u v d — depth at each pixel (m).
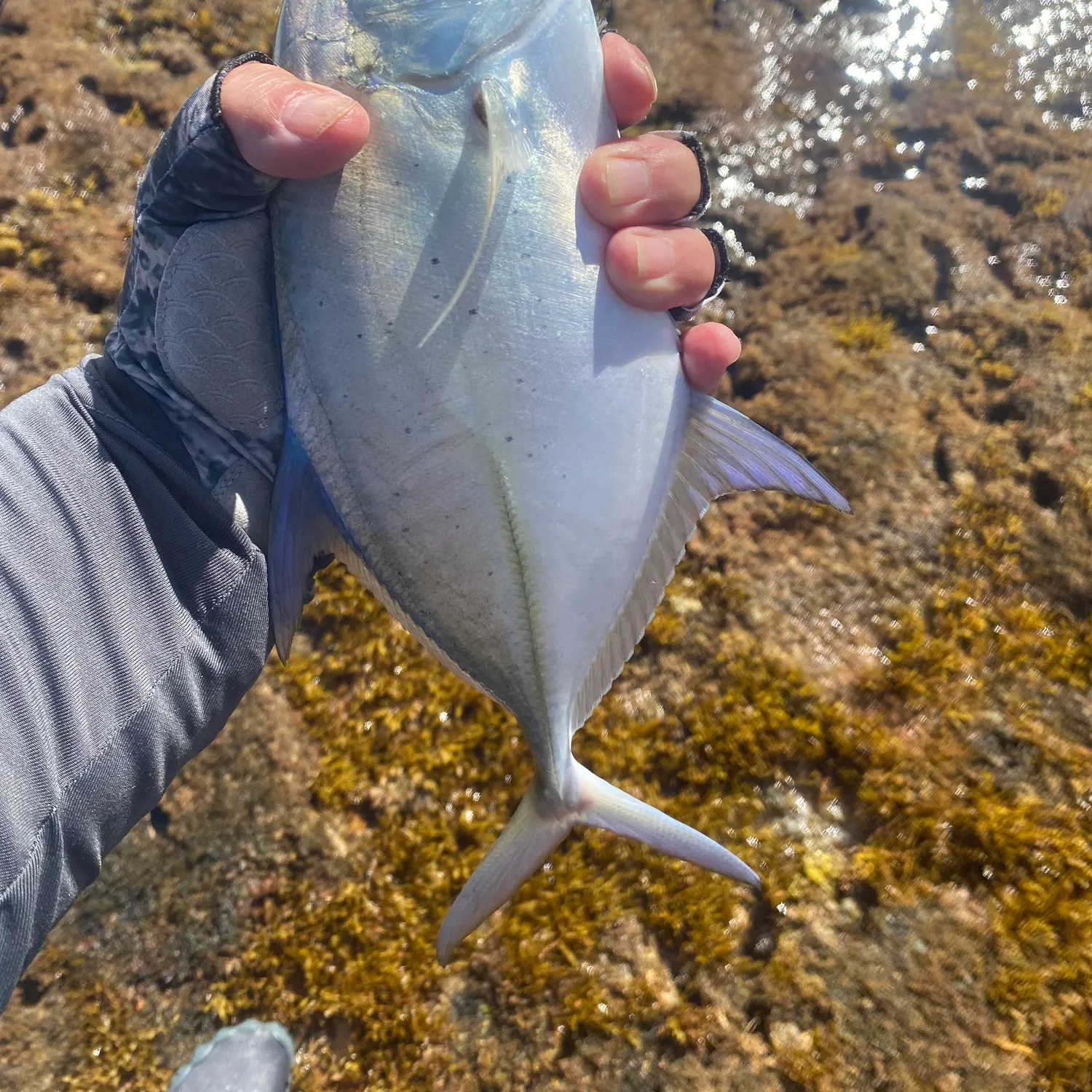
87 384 0.27
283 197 0.25
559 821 0.27
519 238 0.24
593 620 0.27
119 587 0.26
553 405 0.25
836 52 0.50
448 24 0.24
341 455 0.26
